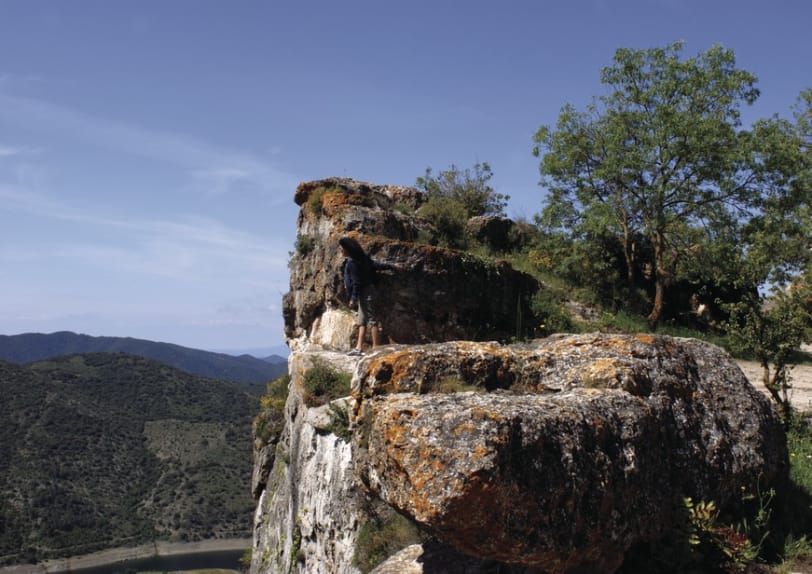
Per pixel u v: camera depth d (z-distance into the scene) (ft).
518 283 50.16
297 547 38.40
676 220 63.10
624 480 15.70
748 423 20.54
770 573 17.92
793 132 70.85
